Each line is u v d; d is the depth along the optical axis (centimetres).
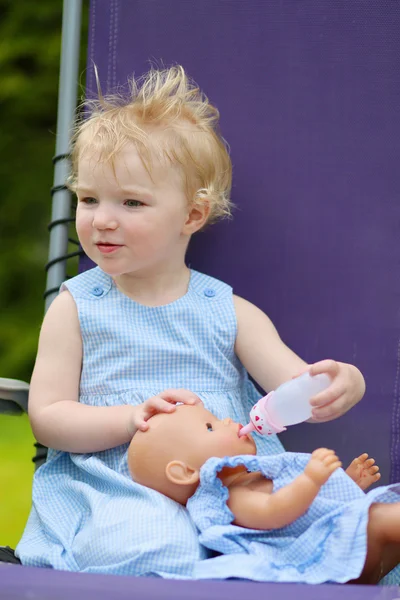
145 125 236
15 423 636
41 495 229
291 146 266
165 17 271
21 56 672
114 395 234
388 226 261
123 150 228
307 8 269
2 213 707
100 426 221
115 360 237
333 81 266
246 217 267
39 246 711
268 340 246
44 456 247
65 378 236
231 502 197
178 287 250
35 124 701
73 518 218
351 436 255
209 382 239
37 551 209
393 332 258
